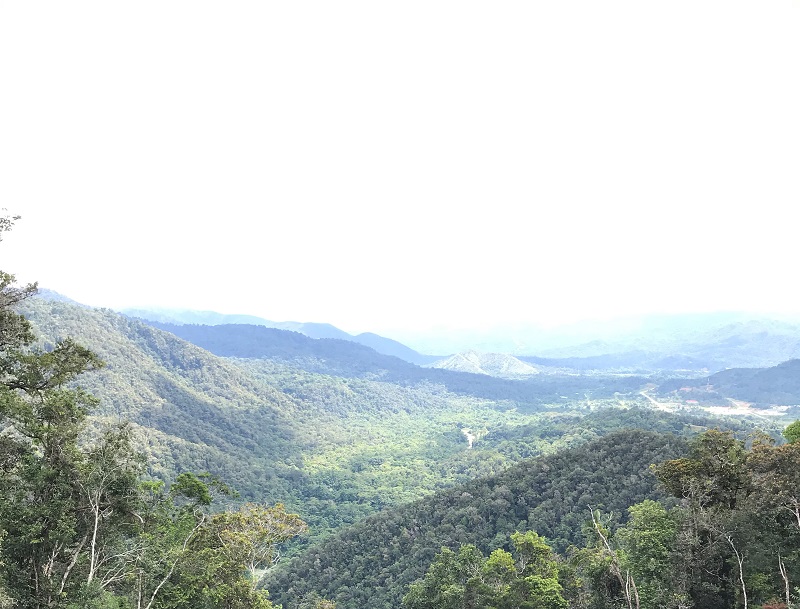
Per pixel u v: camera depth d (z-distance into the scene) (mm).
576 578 41094
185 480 31500
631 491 70250
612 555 35656
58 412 24672
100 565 25766
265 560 35500
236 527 33719
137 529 27547
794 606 25922
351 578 72938
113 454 26453
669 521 34969
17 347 25703
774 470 30531
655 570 33156
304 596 72125
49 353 25859
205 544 30078
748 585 30281
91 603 23047
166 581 26312
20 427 23953
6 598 21297
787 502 29125
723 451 34094
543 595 38062
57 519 23547
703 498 33031
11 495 23938
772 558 29500
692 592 32156
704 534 33125
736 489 32656
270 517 35438
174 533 29062
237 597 30078
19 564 23703
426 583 46406
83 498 25328
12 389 24328
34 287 24969
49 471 24016
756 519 30438
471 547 47781
